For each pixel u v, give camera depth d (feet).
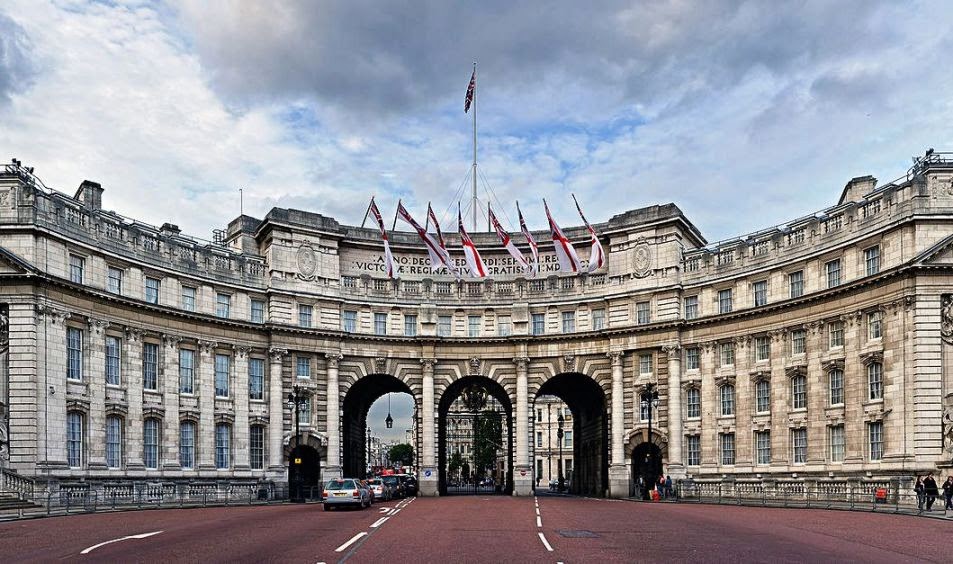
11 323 211.41
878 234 225.97
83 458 226.17
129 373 242.17
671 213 286.46
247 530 133.08
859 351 230.48
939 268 211.82
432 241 302.25
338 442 291.17
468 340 306.35
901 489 208.13
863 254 231.91
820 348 242.78
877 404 223.71
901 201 220.43
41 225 216.13
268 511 195.83
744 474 260.21
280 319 285.02
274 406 280.72
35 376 210.79
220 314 274.98
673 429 278.05
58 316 219.61
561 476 424.46
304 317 291.58
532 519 164.04
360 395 330.75
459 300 309.22
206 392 265.75
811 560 97.25
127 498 224.33
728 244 275.59
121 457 238.48
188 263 264.93
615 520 162.61
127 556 96.63
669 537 125.18
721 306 274.98
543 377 303.48
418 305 306.96
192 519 162.20
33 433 209.05
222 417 269.85
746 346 264.72
